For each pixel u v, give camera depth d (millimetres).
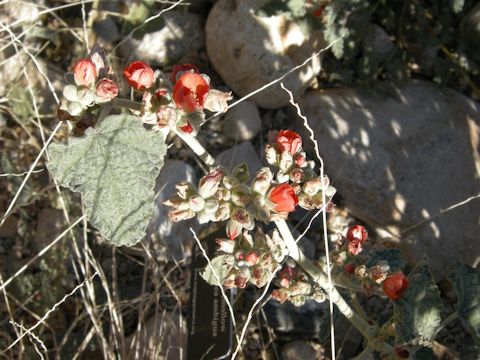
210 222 417
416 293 284
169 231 417
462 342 428
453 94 480
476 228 448
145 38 468
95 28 468
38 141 449
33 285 404
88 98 226
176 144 453
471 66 481
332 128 449
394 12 489
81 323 408
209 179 250
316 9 445
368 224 444
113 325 373
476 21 469
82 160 215
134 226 215
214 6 468
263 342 406
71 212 421
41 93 450
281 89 453
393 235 438
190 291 366
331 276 297
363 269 289
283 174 266
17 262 414
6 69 453
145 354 390
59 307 407
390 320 305
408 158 448
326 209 281
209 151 456
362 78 466
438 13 489
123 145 216
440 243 437
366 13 453
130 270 427
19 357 360
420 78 491
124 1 472
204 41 479
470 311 316
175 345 393
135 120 217
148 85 234
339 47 437
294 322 408
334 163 443
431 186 445
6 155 441
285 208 249
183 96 231
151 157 216
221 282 290
